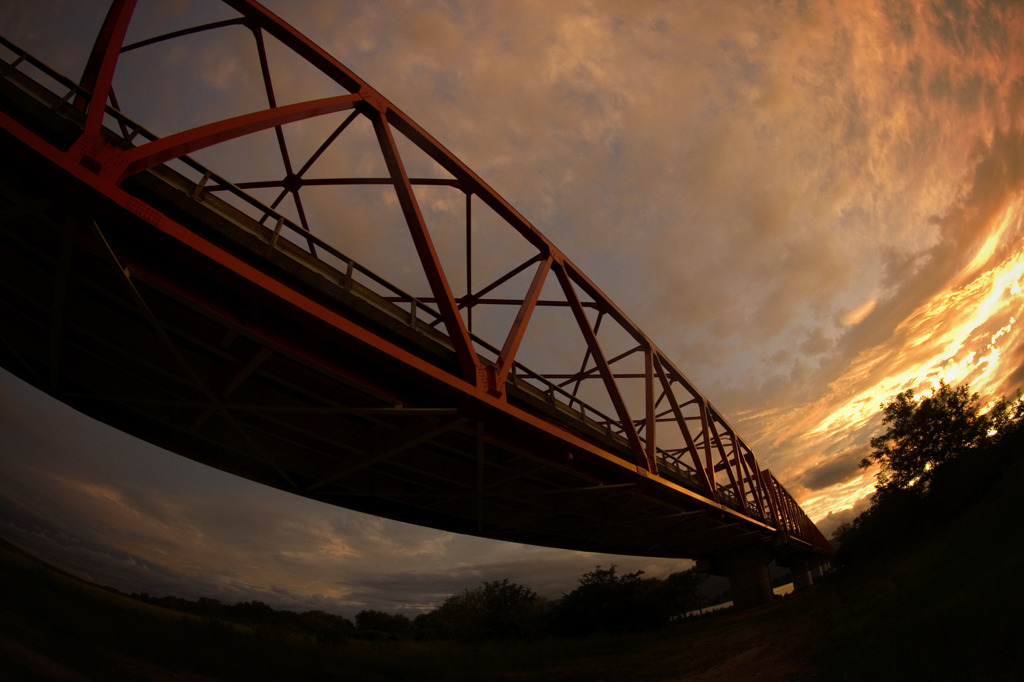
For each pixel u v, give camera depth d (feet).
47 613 45.55
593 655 90.48
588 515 112.16
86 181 35.24
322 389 61.05
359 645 92.12
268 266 48.57
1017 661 22.57
